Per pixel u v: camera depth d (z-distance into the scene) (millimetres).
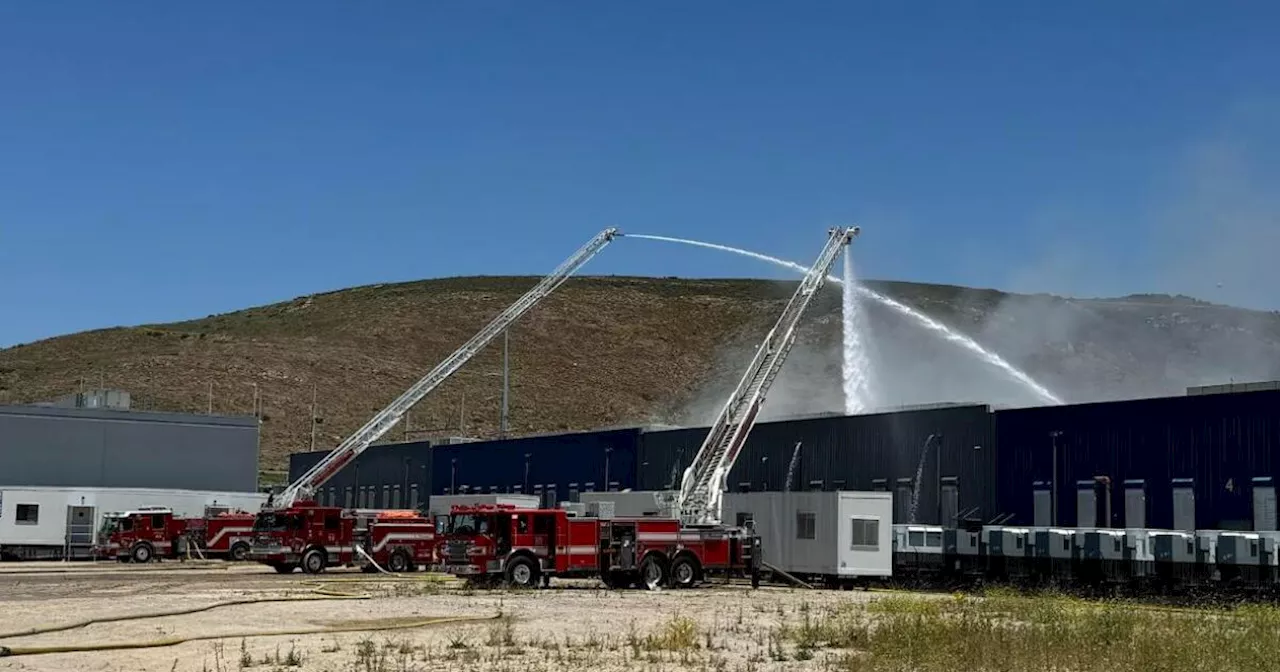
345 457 74188
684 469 71500
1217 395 44844
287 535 57562
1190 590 40625
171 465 86750
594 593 44000
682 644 26656
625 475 76375
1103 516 48188
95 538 70438
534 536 46562
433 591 44188
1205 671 23172
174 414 87250
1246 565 39031
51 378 152125
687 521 55750
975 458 53719
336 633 29094
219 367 156125
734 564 48031
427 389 76000
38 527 69938
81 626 29875
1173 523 45750
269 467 130000
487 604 37969
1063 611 33156
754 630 30203
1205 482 44844
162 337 175500
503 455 87562
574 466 81188
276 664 23594
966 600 39375
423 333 187625
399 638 28172
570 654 25469
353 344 177875
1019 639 26297
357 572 58875
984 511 52906
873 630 29453
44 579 49875
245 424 89812
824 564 48406
